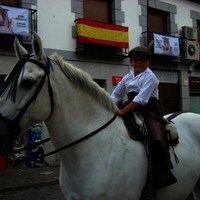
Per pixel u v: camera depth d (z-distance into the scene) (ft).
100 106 10.89
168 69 54.34
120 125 11.09
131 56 12.17
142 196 10.96
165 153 10.98
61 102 10.09
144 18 51.06
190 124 13.25
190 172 12.17
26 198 24.41
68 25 43.01
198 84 58.75
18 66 9.61
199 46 58.49
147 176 10.89
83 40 43.21
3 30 37.09
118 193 10.19
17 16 38.06
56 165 36.63
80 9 44.11
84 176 10.09
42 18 40.83
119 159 10.34
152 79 11.59
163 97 53.72
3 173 32.60
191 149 12.52
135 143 10.94
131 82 12.07
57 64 10.30
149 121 11.37
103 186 9.92
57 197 24.43
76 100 10.39
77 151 10.21
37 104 9.48
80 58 43.96
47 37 41.19
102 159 10.19
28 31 38.73
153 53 51.01
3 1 39.17
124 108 11.32
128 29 48.80
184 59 55.47
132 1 49.96
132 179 10.43
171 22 55.16
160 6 53.52
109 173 10.07
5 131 9.10
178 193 11.91
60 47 42.22
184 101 55.88
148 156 10.89
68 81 10.32
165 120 12.16
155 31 53.83
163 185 10.91
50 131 10.30
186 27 55.93
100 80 46.50
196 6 59.00
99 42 44.75
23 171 33.50
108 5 48.26
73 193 10.38
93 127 10.54
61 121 10.12
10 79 9.48
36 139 31.73
